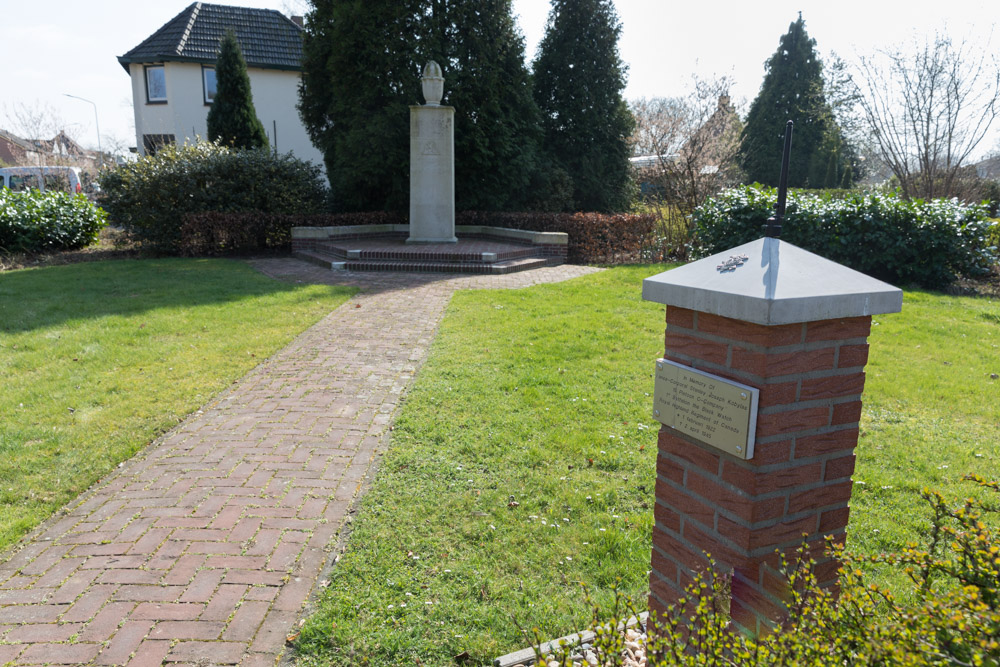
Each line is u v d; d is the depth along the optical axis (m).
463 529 3.43
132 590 2.90
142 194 14.98
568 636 2.55
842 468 2.11
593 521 3.51
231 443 4.54
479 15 18.12
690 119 21.80
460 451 4.39
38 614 2.74
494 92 18.34
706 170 19.91
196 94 25.20
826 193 11.99
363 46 17.59
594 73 21.86
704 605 1.76
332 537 3.34
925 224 10.40
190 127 25.34
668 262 14.24
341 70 17.86
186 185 15.24
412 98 17.50
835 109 24.09
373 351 6.92
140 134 25.72
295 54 26.31
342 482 3.95
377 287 10.92
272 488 3.87
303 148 26.88
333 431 4.75
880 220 10.73
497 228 16.66
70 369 6.12
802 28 30.66
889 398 5.46
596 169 22.25
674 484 2.27
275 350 6.91
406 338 7.46
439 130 15.31
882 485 3.90
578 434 4.63
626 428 4.77
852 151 31.55
